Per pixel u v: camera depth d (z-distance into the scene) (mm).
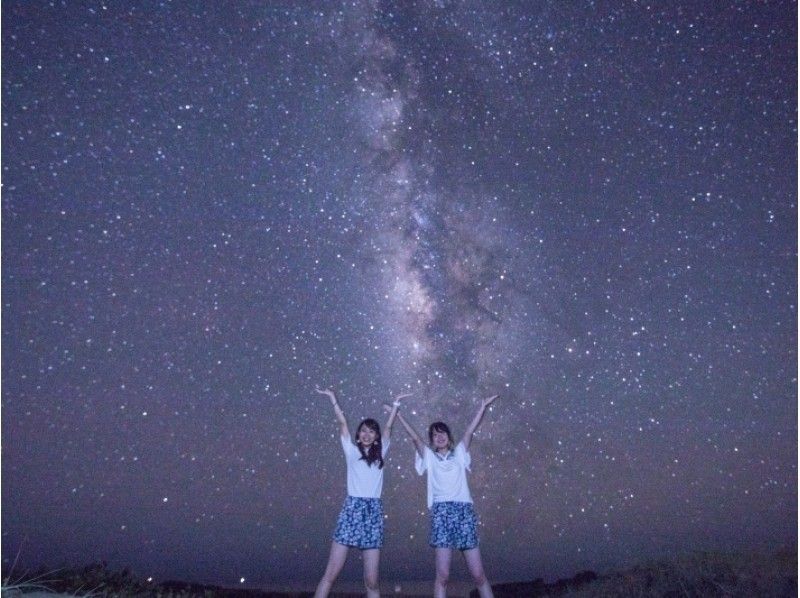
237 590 7070
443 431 5125
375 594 4766
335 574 4711
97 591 5496
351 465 4930
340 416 5055
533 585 7723
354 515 4789
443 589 4844
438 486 4984
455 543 4855
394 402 5188
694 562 6051
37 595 4734
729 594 5047
